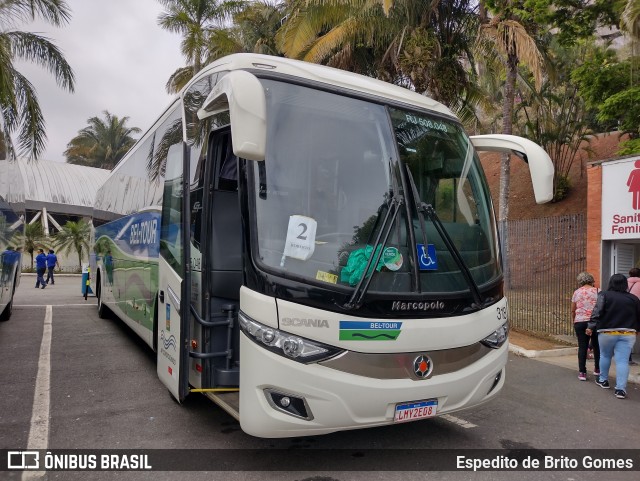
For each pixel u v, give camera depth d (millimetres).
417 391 4000
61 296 17922
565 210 24734
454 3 13820
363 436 5062
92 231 14305
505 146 5250
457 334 4250
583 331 7684
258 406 3805
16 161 11359
